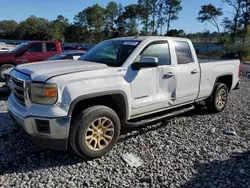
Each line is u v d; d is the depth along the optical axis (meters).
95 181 3.13
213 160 3.69
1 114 5.69
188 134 4.72
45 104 3.25
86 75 3.47
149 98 4.26
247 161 3.67
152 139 4.43
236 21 50.28
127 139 4.39
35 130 3.33
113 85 3.69
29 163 3.53
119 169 3.42
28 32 88.62
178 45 4.91
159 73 4.38
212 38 55.72
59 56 8.66
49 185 3.03
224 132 4.86
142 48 4.23
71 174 3.28
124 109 3.92
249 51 30.20
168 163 3.59
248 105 7.05
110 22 90.56
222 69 5.99
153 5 71.69
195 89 5.24
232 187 3.03
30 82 3.31
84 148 3.48
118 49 4.35
